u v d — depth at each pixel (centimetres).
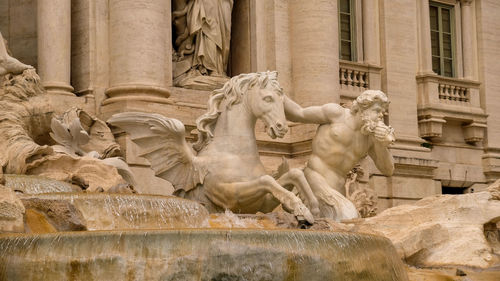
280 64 3434
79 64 3044
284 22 3462
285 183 2333
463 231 2173
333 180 2423
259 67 3412
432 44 4216
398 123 3959
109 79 3027
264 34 3444
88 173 2497
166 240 1499
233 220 2120
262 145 3303
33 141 2591
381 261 1725
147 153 2373
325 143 2422
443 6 4278
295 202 2159
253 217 2153
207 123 2330
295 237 1589
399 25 4025
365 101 2375
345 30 3934
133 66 2964
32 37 3195
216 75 3312
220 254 1498
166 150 2345
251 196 2245
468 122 4228
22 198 1812
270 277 1530
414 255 2141
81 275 1479
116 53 2995
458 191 4247
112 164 2627
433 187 3959
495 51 4356
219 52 3341
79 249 1491
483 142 4284
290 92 3444
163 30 3064
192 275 1485
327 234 1641
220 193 2277
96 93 2994
